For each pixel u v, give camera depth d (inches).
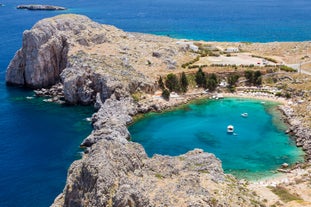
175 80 7834.6
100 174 3093.0
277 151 5546.3
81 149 5610.2
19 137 5994.1
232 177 3801.7
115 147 3538.4
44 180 4773.6
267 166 5098.4
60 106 7377.0
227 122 6599.4
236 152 5531.5
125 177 3142.2
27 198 4399.6
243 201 3152.1
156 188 3065.9
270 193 4025.6
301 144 5703.7
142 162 3627.0
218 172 3686.0
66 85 7436.0
